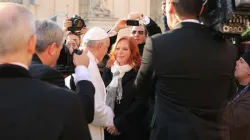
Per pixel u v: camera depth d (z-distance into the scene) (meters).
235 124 3.12
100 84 3.58
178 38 2.74
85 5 23.39
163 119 2.69
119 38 4.68
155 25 5.28
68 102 1.88
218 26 2.76
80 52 3.32
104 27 11.18
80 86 3.05
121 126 4.33
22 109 1.80
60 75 2.62
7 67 1.88
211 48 2.73
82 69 3.18
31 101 1.83
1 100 1.82
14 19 1.94
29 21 1.99
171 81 2.70
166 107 2.70
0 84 1.86
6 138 1.75
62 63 3.53
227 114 2.92
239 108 3.18
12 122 1.77
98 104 3.46
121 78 4.54
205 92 2.68
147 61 2.77
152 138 2.76
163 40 2.75
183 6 2.80
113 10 23.44
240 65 3.77
